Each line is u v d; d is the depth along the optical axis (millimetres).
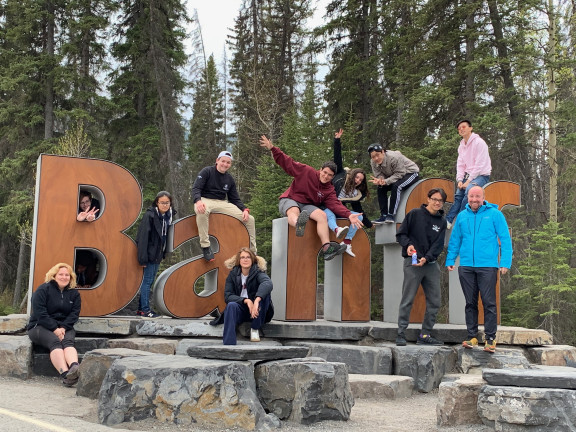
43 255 7555
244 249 7102
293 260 8172
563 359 7859
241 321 7117
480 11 18250
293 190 8336
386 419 5477
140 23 26266
